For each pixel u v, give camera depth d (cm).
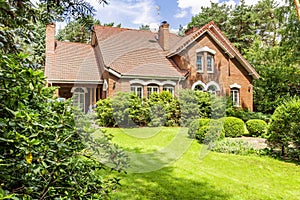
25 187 149
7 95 141
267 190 471
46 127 156
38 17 274
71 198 178
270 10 2627
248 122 1054
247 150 755
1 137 132
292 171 595
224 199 418
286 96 1538
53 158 163
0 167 134
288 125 708
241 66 1642
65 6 263
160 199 399
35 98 175
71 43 1564
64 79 1291
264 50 1805
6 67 150
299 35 1372
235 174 554
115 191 407
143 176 491
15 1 228
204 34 1352
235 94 1639
